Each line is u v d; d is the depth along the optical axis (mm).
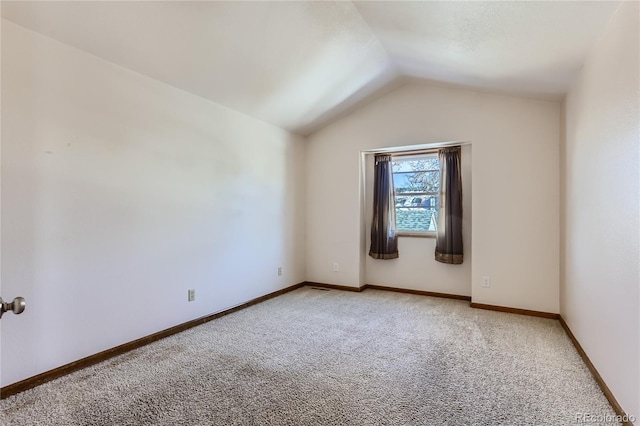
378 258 4457
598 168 2096
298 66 3074
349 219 4508
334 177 4602
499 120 3621
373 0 2293
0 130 1922
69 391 1981
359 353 2529
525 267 3506
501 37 2289
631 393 1598
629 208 1639
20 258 2004
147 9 2080
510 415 1757
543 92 3156
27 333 2033
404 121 4125
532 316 3447
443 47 2711
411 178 4426
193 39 2434
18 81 1992
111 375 2178
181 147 3008
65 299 2213
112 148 2479
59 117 2176
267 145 4086
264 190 4027
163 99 2850
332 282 4648
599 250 2076
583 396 1934
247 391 1988
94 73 2361
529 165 3488
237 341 2762
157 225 2807
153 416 1743
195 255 3150
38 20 1992
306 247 4809
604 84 1980
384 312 3559
